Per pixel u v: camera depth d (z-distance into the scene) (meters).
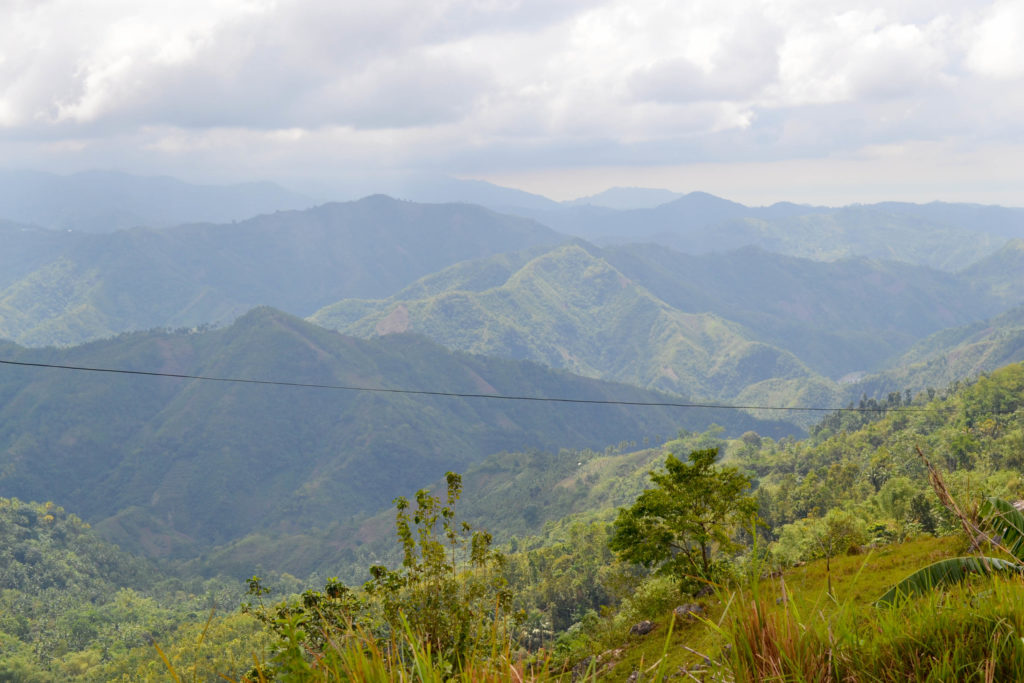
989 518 4.79
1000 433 134.25
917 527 39.00
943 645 2.63
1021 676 2.45
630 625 20.34
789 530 37.81
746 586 2.71
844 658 2.55
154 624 167.62
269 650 2.46
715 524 22.27
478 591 8.38
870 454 163.88
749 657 2.52
